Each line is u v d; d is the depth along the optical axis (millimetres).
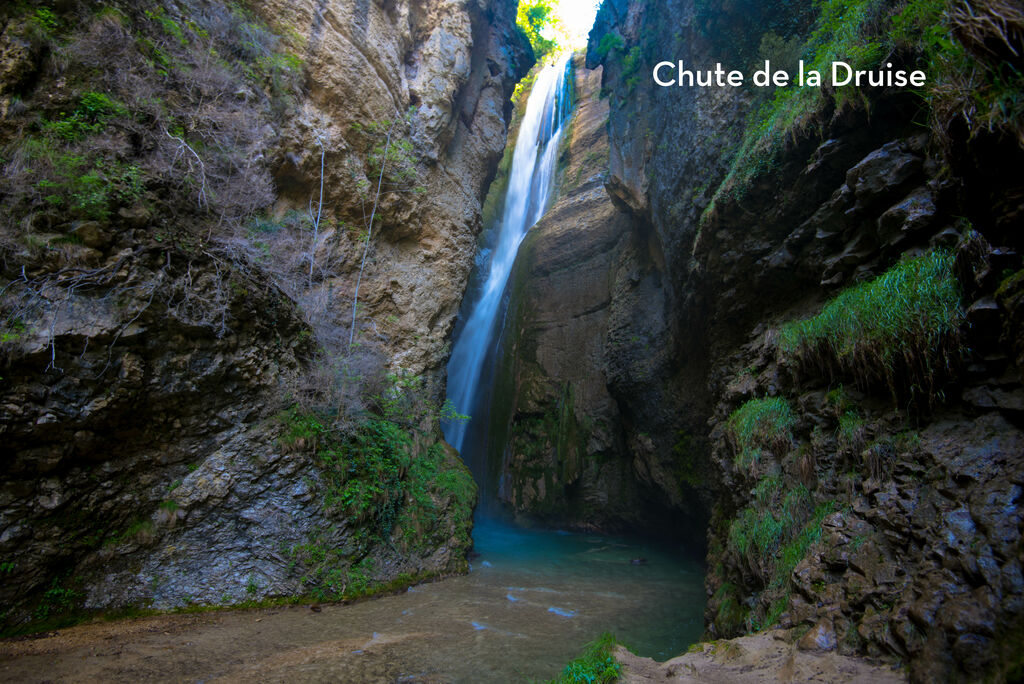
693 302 11773
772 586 5328
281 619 7398
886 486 4480
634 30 15766
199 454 8078
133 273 7258
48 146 6883
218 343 8125
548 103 26469
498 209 26719
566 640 7215
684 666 4434
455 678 5707
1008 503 3363
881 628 3699
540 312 20750
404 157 12039
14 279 6453
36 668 5414
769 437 6805
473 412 21375
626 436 17000
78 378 6785
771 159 8578
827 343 6047
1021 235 3768
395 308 11883
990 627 2934
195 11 9086
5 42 6859
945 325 4312
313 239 10125
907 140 6105
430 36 13320
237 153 8961
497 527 18266
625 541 16188
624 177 15484
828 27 8391
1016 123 3377
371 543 9242
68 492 6883
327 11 10766
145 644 6191
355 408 9773
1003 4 3303
